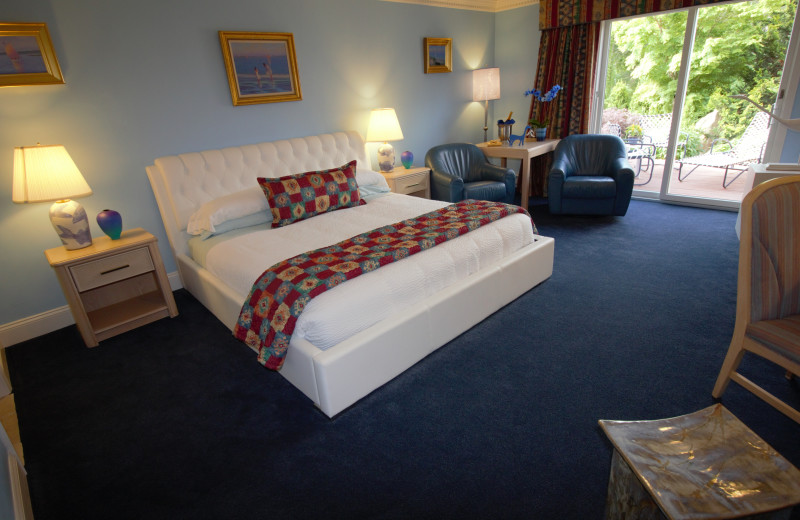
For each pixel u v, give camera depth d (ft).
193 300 10.14
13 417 6.48
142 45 9.06
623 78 16.56
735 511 2.77
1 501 4.04
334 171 10.10
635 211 14.47
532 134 16.52
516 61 17.10
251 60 10.56
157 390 6.95
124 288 9.87
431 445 5.47
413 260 6.91
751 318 5.23
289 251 7.58
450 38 15.38
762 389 5.49
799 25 11.46
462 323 7.55
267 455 5.51
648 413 5.72
